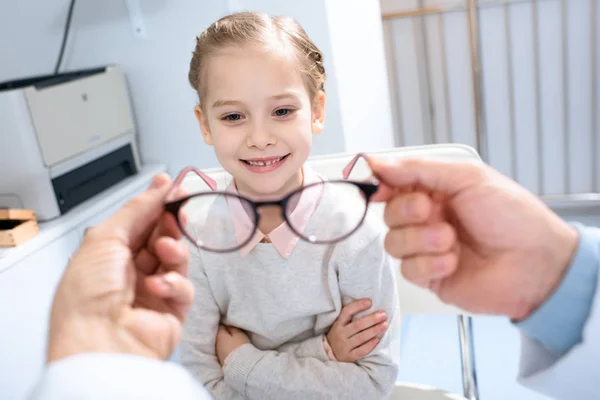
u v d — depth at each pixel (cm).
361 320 83
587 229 53
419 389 97
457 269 55
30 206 144
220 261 84
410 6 240
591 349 48
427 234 50
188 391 29
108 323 42
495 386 165
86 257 46
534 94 241
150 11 167
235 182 86
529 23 230
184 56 170
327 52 153
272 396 82
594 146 243
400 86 257
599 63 229
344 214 83
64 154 148
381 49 204
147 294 53
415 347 188
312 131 89
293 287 83
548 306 50
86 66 179
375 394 83
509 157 255
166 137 182
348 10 167
